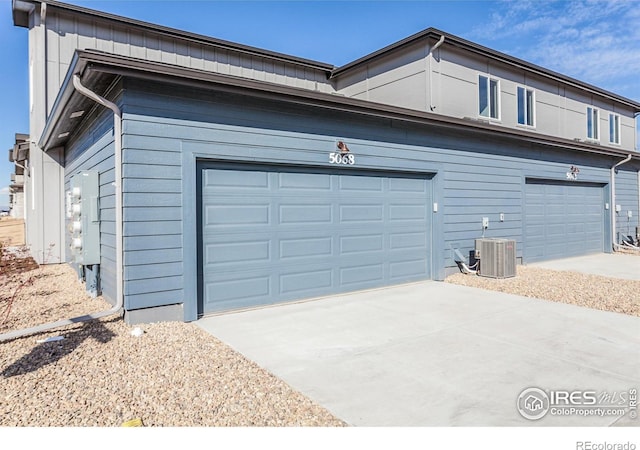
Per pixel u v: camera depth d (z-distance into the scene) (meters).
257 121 6.06
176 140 5.34
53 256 10.63
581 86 14.38
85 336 4.67
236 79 5.45
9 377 3.57
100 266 6.54
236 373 3.69
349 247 7.32
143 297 5.13
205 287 5.75
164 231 5.27
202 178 5.71
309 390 3.37
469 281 8.41
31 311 5.85
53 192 10.63
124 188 4.99
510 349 4.36
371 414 2.97
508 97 12.06
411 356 4.16
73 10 9.54
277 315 5.81
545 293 7.27
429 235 8.64
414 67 10.38
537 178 11.23
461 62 10.77
